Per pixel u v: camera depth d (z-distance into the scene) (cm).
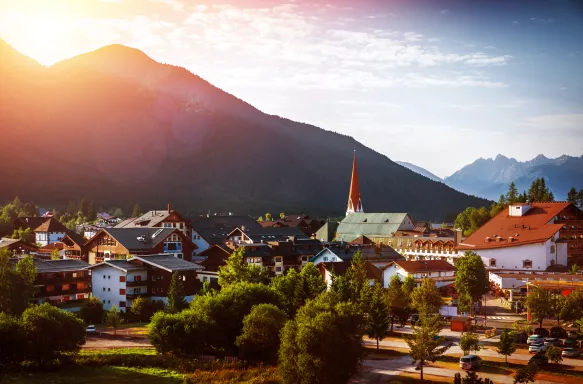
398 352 11069
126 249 17325
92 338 11794
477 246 19700
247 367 9869
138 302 14125
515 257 18912
